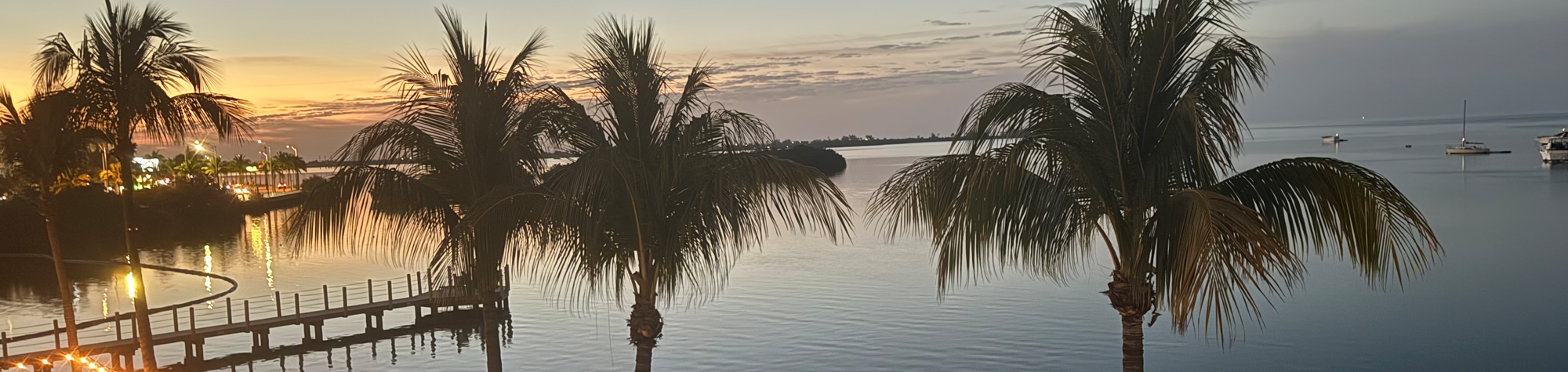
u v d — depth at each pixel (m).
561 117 11.68
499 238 11.83
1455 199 75.44
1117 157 9.41
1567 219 60.31
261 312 34.38
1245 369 25.62
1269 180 9.17
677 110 11.45
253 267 49.62
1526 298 34.28
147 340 16.03
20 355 24.73
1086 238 10.27
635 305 11.78
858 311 32.78
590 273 11.46
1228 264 7.86
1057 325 29.89
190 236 70.69
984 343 28.02
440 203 12.86
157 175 103.31
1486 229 55.66
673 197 11.55
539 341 29.11
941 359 26.47
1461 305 33.12
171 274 47.78
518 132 12.49
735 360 26.91
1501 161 131.25
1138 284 9.72
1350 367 25.86
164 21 14.24
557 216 10.76
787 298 35.44
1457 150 154.00
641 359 11.76
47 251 57.03
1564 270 40.09
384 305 30.95
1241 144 8.98
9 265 51.47
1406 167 122.44
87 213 60.72
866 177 133.25
